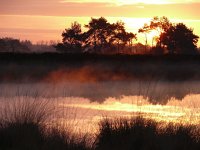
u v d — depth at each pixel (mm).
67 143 9648
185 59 48250
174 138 9859
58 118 11789
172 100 23438
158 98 21859
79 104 21406
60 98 21234
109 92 30812
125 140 9984
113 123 10914
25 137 9656
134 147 9750
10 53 46406
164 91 27609
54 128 10250
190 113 17188
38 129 10109
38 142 9602
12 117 10867
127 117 11773
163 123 11328
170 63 47250
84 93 29578
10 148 9266
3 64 43906
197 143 9789
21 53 46812
